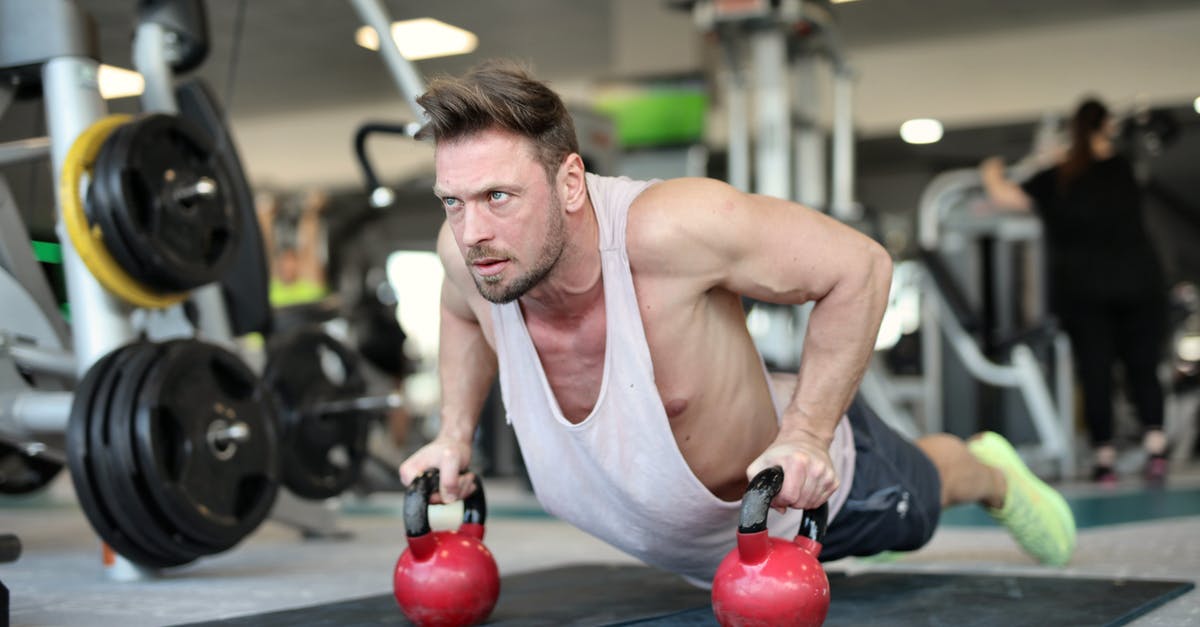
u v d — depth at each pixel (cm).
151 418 192
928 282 519
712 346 137
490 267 119
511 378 140
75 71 220
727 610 125
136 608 173
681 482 137
